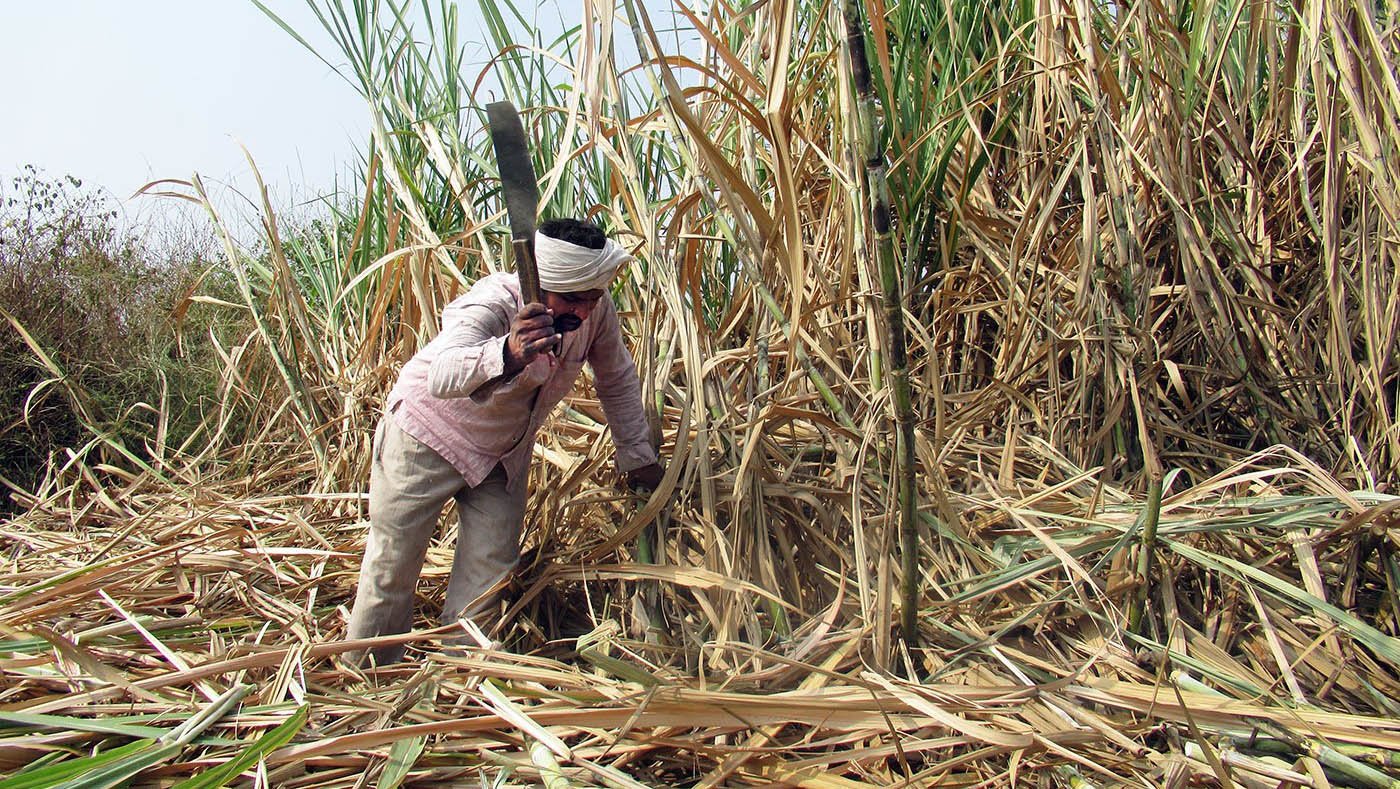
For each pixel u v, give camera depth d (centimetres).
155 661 194
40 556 280
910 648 205
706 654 217
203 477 369
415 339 323
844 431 229
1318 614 207
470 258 334
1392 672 205
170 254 535
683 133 244
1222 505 225
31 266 455
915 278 284
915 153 270
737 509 228
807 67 277
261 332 336
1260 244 285
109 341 465
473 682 182
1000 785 167
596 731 171
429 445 209
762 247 250
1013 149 288
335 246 386
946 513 224
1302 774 162
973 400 270
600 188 310
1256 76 314
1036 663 200
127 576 233
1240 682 190
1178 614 218
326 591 256
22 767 156
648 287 254
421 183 345
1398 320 226
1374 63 223
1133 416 265
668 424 272
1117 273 260
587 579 232
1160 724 178
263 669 196
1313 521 213
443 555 263
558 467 265
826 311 270
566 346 212
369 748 158
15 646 184
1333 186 225
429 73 342
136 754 148
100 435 363
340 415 341
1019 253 275
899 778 170
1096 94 249
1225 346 271
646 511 231
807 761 167
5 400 418
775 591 228
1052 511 239
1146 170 255
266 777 150
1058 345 271
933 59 301
